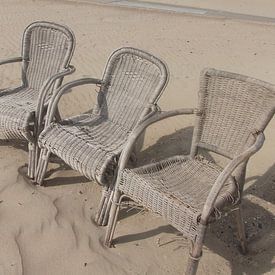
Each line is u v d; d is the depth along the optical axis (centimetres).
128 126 384
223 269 323
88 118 396
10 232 321
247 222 370
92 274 300
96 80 398
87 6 1083
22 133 368
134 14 1035
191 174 326
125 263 314
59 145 345
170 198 280
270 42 872
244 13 1139
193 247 268
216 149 336
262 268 329
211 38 874
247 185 409
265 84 302
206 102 337
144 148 453
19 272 291
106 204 340
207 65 708
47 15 984
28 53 454
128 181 302
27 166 404
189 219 268
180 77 637
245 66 715
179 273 313
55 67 438
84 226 341
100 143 353
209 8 1170
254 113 312
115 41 814
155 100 360
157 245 335
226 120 330
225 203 287
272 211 382
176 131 483
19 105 395
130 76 392
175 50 779
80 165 330
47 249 313
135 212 365
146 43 814
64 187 384
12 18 946
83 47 761
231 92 324
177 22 988
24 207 348
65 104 522
